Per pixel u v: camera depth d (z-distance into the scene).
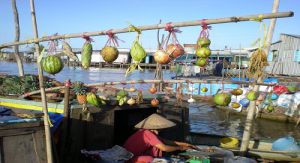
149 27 2.88
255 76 4.13
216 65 28.31
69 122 5.41
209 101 20.77
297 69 27.25
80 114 5.56
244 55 25.22
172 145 6.17
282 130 15.04
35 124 4.01
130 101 6.29
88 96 5.54
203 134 8.83
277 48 29.78
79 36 3.19
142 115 7.44
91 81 31.94
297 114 15.68
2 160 3.70
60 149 5.34
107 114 5.98
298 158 7.49
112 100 6.07
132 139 5.76
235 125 16.20
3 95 6.74
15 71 36.88
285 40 29.02
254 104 7.70
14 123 3.83
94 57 47.28
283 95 16.28
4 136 3.75
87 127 5.65
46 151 4.04
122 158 5.14
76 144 5.51
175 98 7.71
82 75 38.78
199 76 25.72
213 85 20.88
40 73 3.49
